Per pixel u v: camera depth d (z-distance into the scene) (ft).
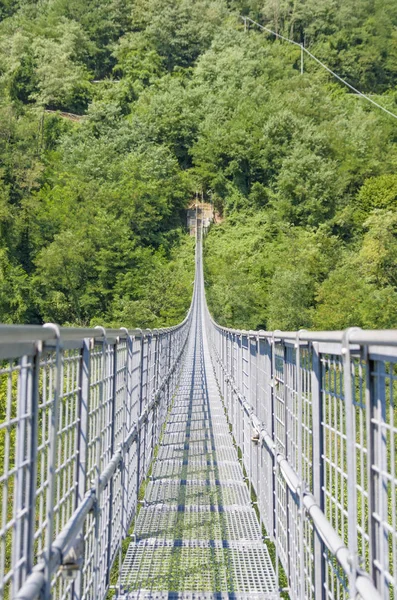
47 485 5.77
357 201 193.77
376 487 5.37
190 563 11.75
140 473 15.78
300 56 297.94
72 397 7.43
